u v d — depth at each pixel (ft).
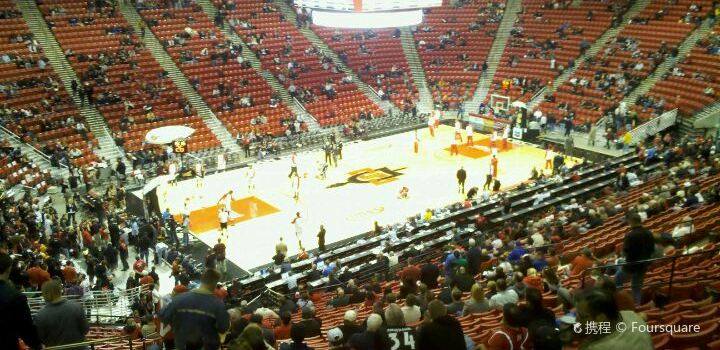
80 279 63.31
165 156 123.24
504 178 115.44
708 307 29.78
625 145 127.13
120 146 124.06
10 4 139.95
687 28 146.20
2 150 104.37
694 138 114.73
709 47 136.46
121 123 127.85
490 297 40.14
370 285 57.98
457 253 56.95
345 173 121.29
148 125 130.31
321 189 112.37
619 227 62.03
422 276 50.52
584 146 132.46
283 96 153.48
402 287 43.78
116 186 111.34
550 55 161.48
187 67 147.74
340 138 146.00
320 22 107.45
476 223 85.15
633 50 149.38
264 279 70.79
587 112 141.08
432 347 16.84
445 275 57.06
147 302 59.00
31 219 79.77
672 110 128.67
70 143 119.03
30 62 129.59
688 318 27.68
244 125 140.36
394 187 112.27
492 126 151.33
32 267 59.88
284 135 142.20
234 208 104.06
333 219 98.32
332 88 158.40
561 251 57.00
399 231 84.53
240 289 67.77
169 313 19.13
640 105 134.41
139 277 72.18
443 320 17.26
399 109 163.12
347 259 75.61
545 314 23.61
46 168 111.14
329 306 54.39
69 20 143.54
